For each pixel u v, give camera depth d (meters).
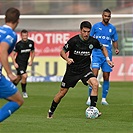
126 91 61.09
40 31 73.81
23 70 53.66
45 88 64.31
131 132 29.73
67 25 76.44
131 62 75.19
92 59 45.47
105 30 45.53
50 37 73.88
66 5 79.94
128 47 75.50
